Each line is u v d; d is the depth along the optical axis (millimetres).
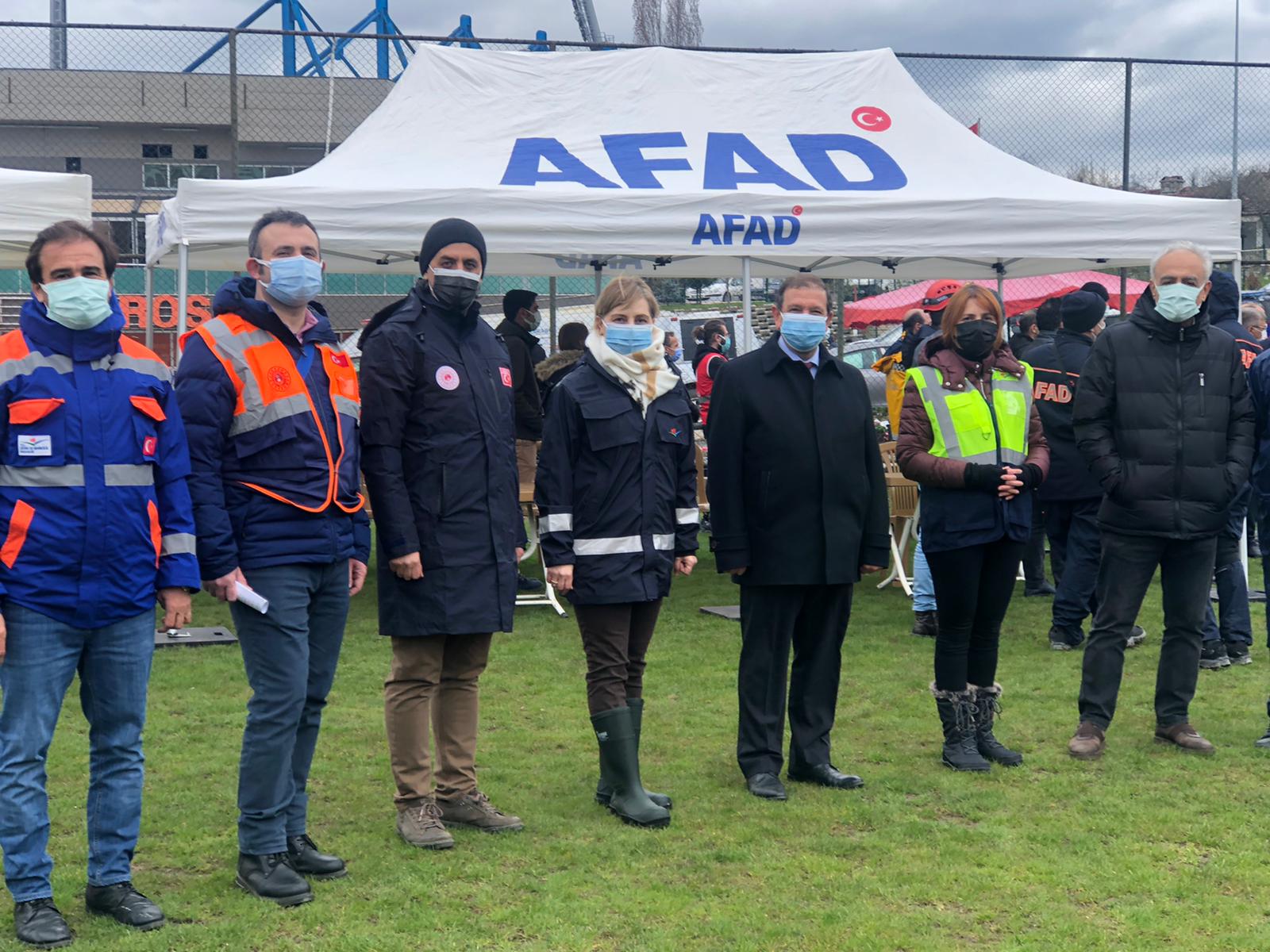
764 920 3410
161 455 3375
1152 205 8383
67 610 3225
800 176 8602
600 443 4195
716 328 11570
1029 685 6062
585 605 4219
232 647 6770
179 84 19281
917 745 5117
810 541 4438
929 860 3879
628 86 9117
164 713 5477
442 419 3900
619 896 3576
